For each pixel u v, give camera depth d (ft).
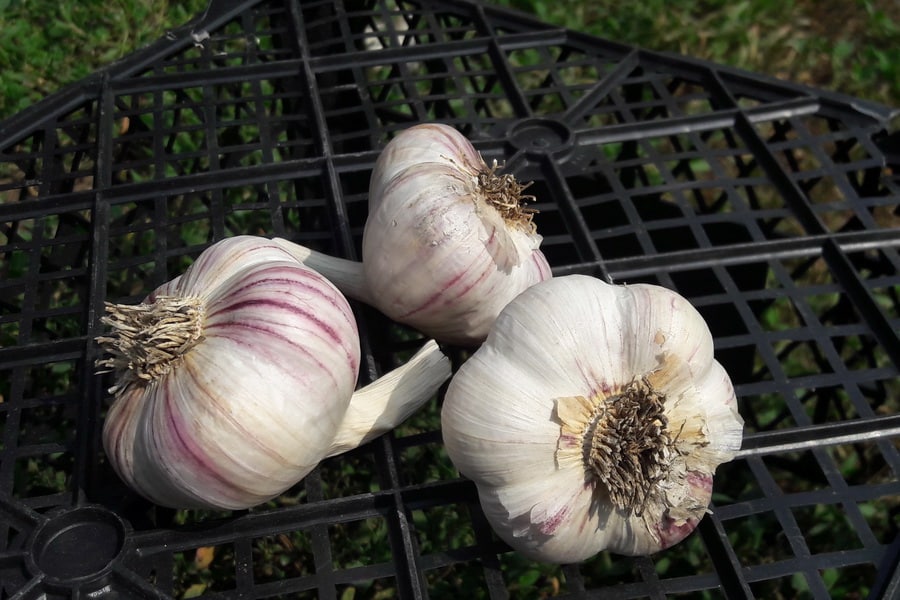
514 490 0.68
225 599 0.70
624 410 0.68
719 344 0.90
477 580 1.05
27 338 0.86
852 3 1.89
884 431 0.82
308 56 1.12
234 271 0.75
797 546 0.76
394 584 1.06
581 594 0.72
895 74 1.72
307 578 0.72
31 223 1.29
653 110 1.37
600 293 0.72
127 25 1.48
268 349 0.68
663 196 1.53
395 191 0.80
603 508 0.69
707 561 1.09
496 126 1.09
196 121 1.42
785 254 0.96
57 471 1.07
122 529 0.71
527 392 0.69
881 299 1.42
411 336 1.25
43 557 0.70
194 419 0.67
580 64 1.18
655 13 1.78
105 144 1.01
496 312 0.80
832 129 1.17
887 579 0.73
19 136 1.04
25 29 1.42
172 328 0.68
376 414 0.79
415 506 0.75
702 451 0.70
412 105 1.13
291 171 0.99
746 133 1.09
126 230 0.94
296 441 0.68
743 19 1.82
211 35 1.20
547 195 1.19
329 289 0.73
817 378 0.88
